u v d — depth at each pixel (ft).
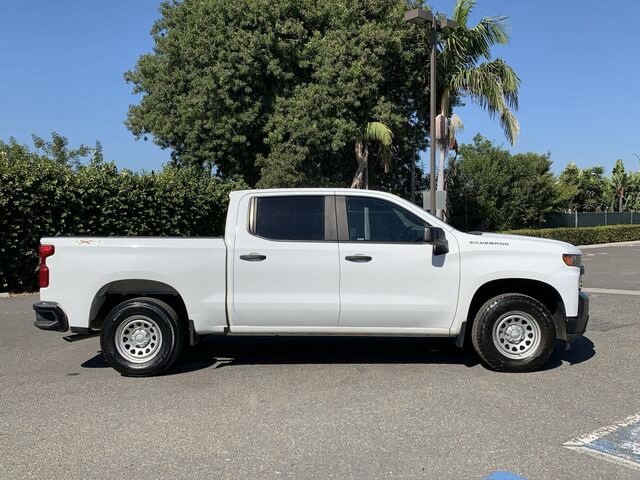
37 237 43.06
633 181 176.76
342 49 62.49
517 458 13.66
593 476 12.74
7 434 15.34
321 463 13.48
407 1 70.44
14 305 37.83
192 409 17.26
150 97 72.84
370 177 77.25
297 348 25.04
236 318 20.89
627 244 110.83
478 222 96.12
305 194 21.39
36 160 44.96
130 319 20.89
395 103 71.15
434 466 13.28
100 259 20.75
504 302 20.67
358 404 17.60
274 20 64.69
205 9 64.59
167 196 50.93
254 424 15.99
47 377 20.77
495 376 20.45
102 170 48.08
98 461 13.66
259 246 20.79
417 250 20.72
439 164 64.85
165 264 20.70
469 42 68.18
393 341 26.30
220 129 64.28
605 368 21.40
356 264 20.65
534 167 100.07
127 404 17.74
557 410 16.90
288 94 65.36
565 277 20.65
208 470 13.16
